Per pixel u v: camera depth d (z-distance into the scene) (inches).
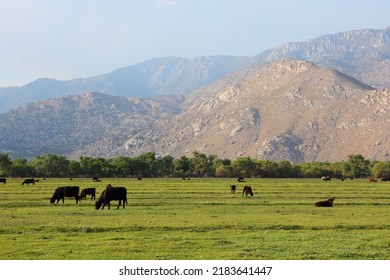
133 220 1866.4
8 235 1514.5
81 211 2251.5
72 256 1231.5
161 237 1480.1
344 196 3408.0
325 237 1492.4
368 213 2207.2
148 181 6963.6
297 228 1685.5
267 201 2896.2
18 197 3132.4
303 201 2906.0
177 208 2425.0
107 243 1382.9
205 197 3238.2
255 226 1699.1
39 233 1555.1
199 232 1589.6
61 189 2719.0
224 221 1831.9
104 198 2378.2
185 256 1227.2
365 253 1262.3
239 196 3363.7
